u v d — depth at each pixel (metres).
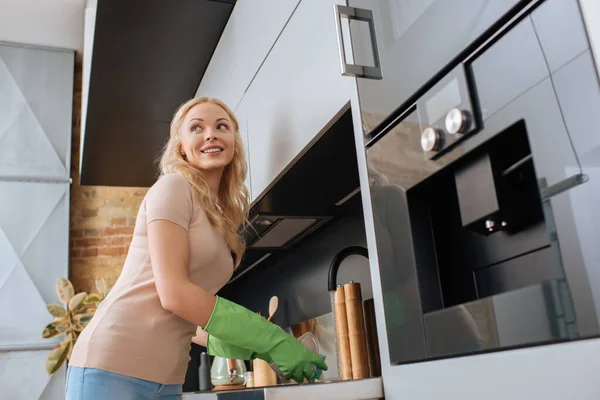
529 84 0.86
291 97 1.83
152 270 1.46
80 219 4.88
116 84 3.12
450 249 1.14
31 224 4.50
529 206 0.94
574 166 0.79
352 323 1.79
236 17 2.53
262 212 2.38
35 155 4.65
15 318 4.29
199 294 1.40
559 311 0.81
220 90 2.76
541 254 0.92
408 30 1.18
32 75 4.82
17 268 4.39
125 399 1.35
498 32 0.93
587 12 0.78
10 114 4.68
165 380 1.42
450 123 1.01
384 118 1.25
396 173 1.20
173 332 1.45
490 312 0.93
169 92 3.26
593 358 0.76
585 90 0.77
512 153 0.96
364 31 1.37
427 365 1.10
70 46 4.95
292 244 2.96
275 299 2.64
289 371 1.50
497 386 0.93
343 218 2.44
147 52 2.88
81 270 4.76
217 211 1.67
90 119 3.45
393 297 1.19
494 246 1.03
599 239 0.74
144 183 4.50
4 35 4.74
